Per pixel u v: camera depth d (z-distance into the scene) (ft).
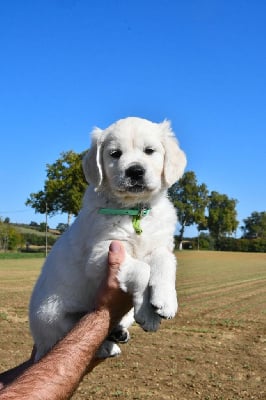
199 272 19.39
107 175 2.16
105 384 4.50
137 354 5.48
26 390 1.23
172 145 2.33
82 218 1.99
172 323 7.30
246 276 17.11
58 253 2.01
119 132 2.23
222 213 51.60
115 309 1.62
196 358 5.39
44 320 1.97
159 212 2.00
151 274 1.72
